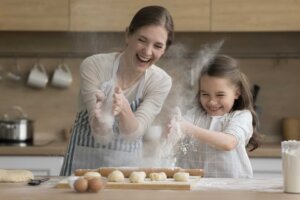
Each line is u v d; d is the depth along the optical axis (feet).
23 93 13.17
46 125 13.19
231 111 8.16
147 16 7.18
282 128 12.92
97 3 11.94
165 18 7.25
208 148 7.82
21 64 13.14
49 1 11.96
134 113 7.70
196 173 6.64
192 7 11.92
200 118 8.14
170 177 6.48
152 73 7.88
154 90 7.84
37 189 5.89
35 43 13.19
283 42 13.16
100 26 11.96
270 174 11.18
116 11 11.93
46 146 11.43
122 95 7.17
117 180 6.12
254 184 6.27
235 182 6.39
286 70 13.14
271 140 13.09
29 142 12.41
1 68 13.12
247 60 13.12
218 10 11.93
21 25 11.99
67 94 13.15
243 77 8.12
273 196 5.56
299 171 5.70
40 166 11.30
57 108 13.17
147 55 7.20
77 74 13.14
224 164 7.73
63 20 11.97
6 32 13.12
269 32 13.12
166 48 7.52
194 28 11.95
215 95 7.91
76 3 11.96
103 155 7.86
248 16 11.90
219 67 7.89
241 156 7.77
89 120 7.66
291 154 5.72
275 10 11.88
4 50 13.15
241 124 7.65
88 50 13.07
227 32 13.02
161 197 5.45
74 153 7.97
